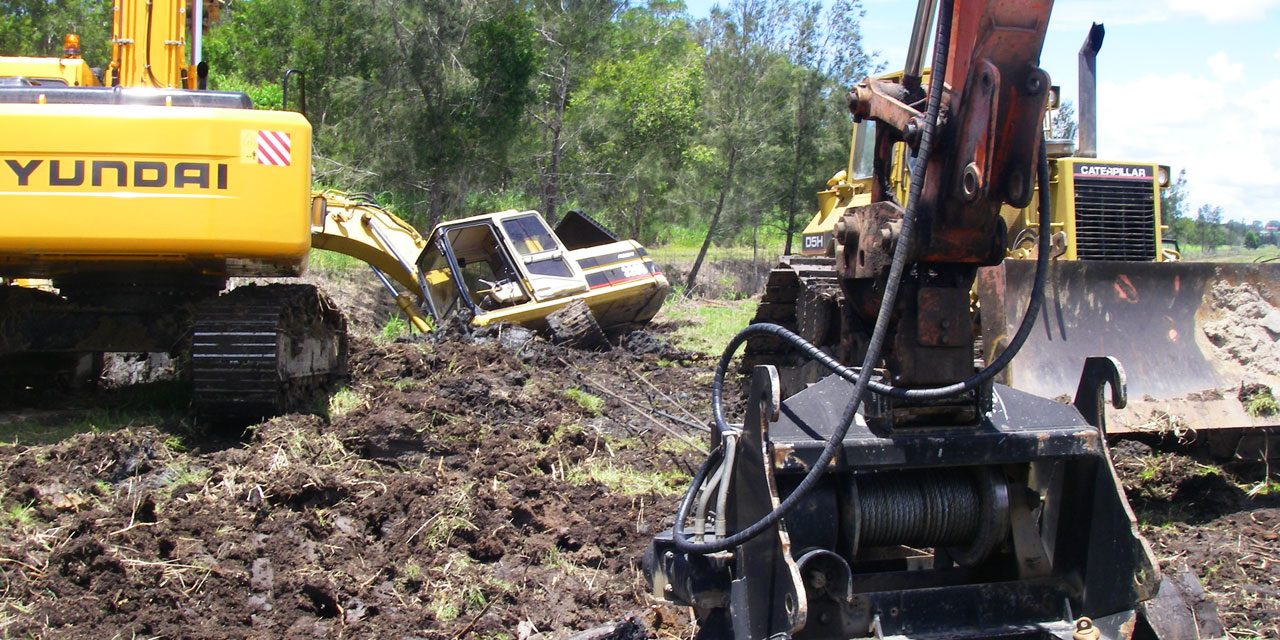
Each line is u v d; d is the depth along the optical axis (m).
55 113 6.70
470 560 5.67
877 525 4.02
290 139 6.95
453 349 9.56
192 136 6.81
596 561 5.78
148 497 5.72
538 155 23.64
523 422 8.11
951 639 3.85
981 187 3.58
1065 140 8.93
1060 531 4.18
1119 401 3.96
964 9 3.64
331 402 7.98
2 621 4.59
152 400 8.23
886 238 3.96
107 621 4.73
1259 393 6.92
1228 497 6.82
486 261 14.16
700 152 24.28
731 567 4.12
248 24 25.78
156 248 6.79
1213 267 7.40
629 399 9.59
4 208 6.65
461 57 19.91
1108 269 7.18
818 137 23.84
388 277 14.09
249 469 6.27
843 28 23.89
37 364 8.48
